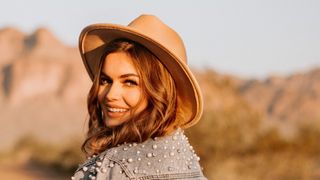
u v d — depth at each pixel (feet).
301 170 67.87
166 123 8.21
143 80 8.28
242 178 62.18
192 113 8.76
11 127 338.13
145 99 8.32
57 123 343.67
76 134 102.89
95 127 9.03
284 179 67.31
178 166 7.89
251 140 62.95
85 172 8.13
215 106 61.21
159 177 7.75
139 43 8.38
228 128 61.16
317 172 70.13
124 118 8.34
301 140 68.23
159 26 8.65
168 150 7.97
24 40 439.22
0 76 391.45
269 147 65.62
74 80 385.91
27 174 104.78
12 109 365.81
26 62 394.11
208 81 61.98
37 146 149.79
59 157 110.01
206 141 60.85
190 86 8.50
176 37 8.71
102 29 8.82
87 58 9.53
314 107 352.08
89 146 8.61
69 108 365.61
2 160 133.39
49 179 96.63
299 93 363.56
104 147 8.43
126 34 8.35
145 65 8.30
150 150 7.92
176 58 8.22
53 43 430.61
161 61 8.39
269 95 368.27
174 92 8.50
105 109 8.57
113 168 7.86
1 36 435.94
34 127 337.31
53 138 321.11
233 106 62.08
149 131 8.05
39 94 381.40
